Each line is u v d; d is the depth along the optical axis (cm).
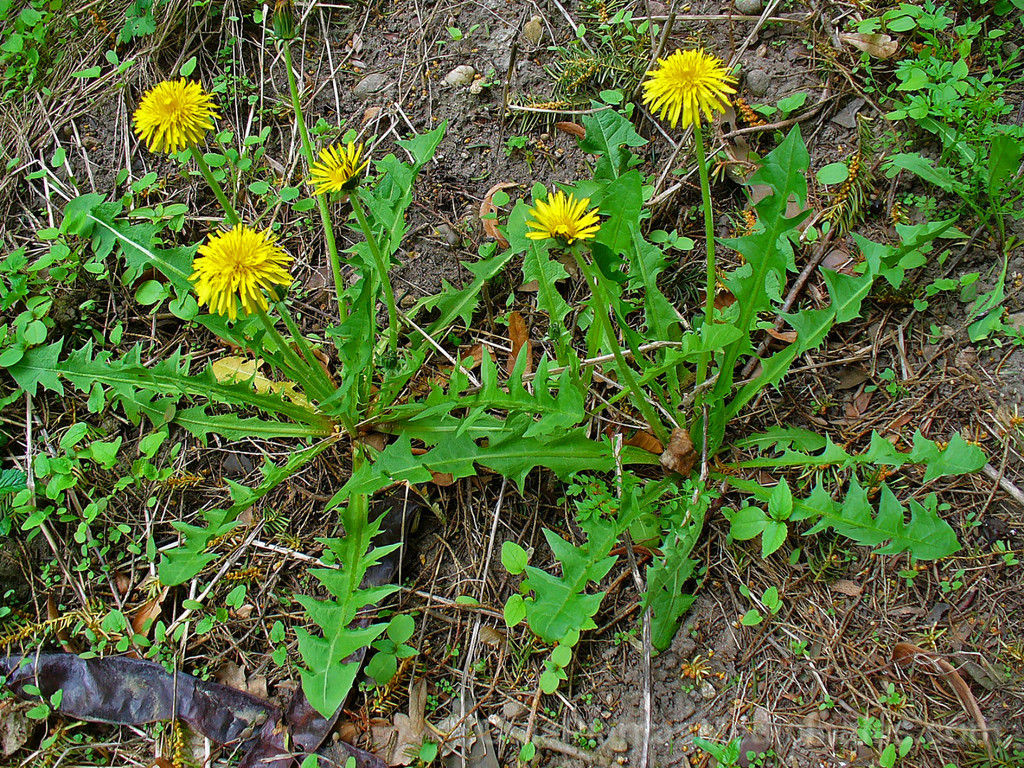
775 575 60
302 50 78
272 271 54
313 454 62
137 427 67
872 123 69
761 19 70
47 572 63
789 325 65
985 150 64
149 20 77
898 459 56
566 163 72
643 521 60
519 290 69
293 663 60
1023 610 57
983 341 63
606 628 60
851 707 57
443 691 59
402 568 62
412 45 77
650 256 63
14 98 78
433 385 60
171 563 56
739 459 63
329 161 57
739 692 58
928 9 68
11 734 59
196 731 59
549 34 75
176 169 74
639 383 58
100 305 70
